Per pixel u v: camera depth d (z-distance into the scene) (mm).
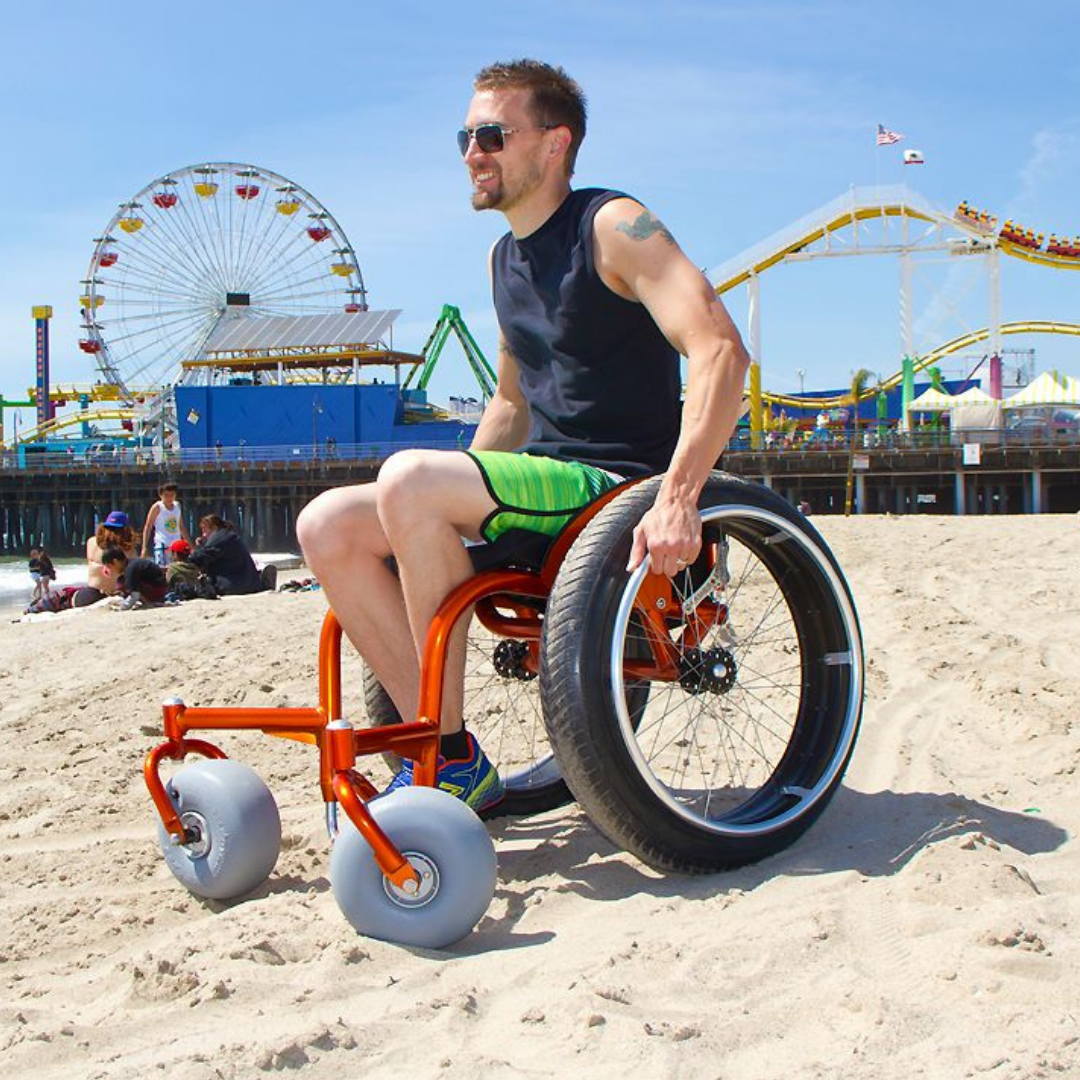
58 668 6062
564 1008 1892
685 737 3885
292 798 3484
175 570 9883
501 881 2627
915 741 3713
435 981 2076
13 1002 2150
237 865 2562
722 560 2840
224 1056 1763
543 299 2809
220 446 48625
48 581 17859
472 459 2543
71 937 2473
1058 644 5117
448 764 2740
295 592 9141
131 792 3680
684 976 2008
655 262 2611
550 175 2771
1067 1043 1669
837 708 2838
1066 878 2408
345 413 47781
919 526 11578
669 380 2873
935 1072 1631
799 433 46406
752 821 2699
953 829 2701
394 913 2225
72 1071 1789
